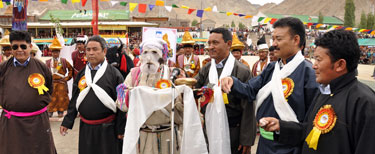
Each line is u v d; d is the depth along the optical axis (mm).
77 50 7488
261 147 2707
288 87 2469
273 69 2727
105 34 46000
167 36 6453
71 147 5379
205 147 2791
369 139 1694
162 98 2807
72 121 3750
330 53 1905
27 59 3709
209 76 3393
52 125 6855
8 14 41594
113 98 3605
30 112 3664
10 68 3699
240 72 3336
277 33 2557
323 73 1961
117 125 3537
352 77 1897
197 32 46781
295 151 2373
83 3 7652
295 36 2504
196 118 2779
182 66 7883
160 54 3021
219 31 3393
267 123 2277
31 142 3670
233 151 3383
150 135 2980
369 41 33656
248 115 3215
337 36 1904
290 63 2510
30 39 3715
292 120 2398
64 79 7367
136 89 2789
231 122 3332
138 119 2770
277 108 2473
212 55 3443
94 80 3527
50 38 45094
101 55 3615
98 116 3486
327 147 1896
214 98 3113
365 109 1742
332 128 1872
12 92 3607
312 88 2379
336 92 1925
